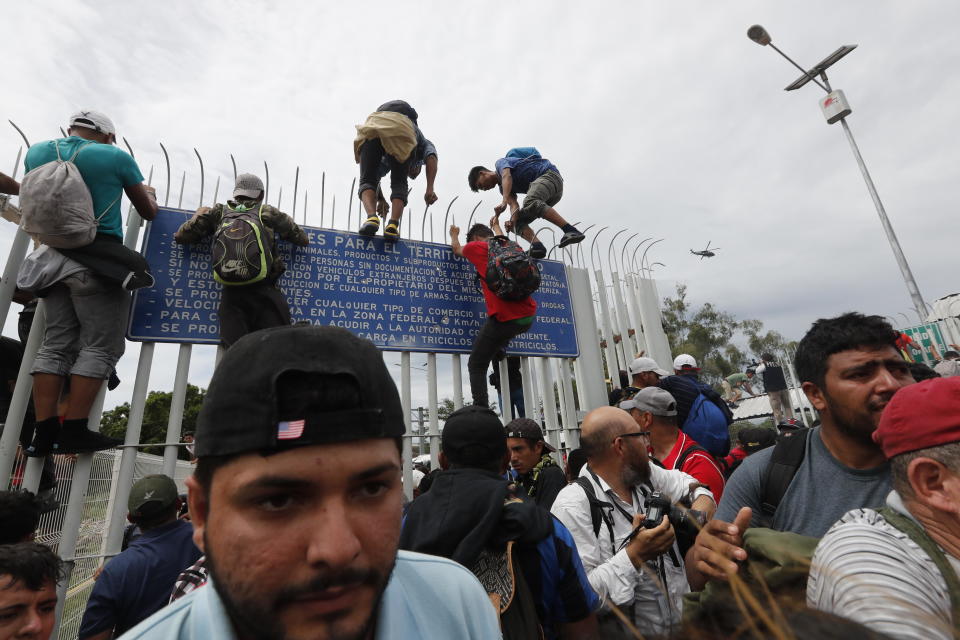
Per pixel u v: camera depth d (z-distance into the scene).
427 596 0.78
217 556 0.56
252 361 0.58
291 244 4.03
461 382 4.49
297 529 0.55
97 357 2.88
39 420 2.74
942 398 0.89
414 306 4.41
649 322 5.90
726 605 0.55
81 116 3.08
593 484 2.09
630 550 1.76
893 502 0.96
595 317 5.51
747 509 1.18
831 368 1.49
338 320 4.06
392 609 0.71
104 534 3.74
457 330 4.56
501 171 4.90
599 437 2.12
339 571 0.54
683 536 1.96
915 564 0.82
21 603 1.57
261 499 0.55
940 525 0.86
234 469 0.56
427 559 0.87
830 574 0.82
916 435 0.91
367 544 0.57
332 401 0.56
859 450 1.48
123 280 2.89
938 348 7.92
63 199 2.65
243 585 0.54
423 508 1.68
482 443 1.81
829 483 1.54
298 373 0.57
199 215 3.47
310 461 0.54
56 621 2.77
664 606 1.78
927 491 0.88
